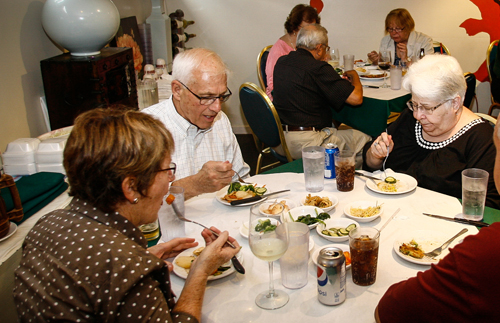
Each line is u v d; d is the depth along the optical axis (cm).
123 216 85
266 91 401
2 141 206
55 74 217
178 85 166
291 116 279
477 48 430
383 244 118
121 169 80
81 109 222
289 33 361
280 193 155
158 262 80
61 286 74
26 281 78
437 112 159
